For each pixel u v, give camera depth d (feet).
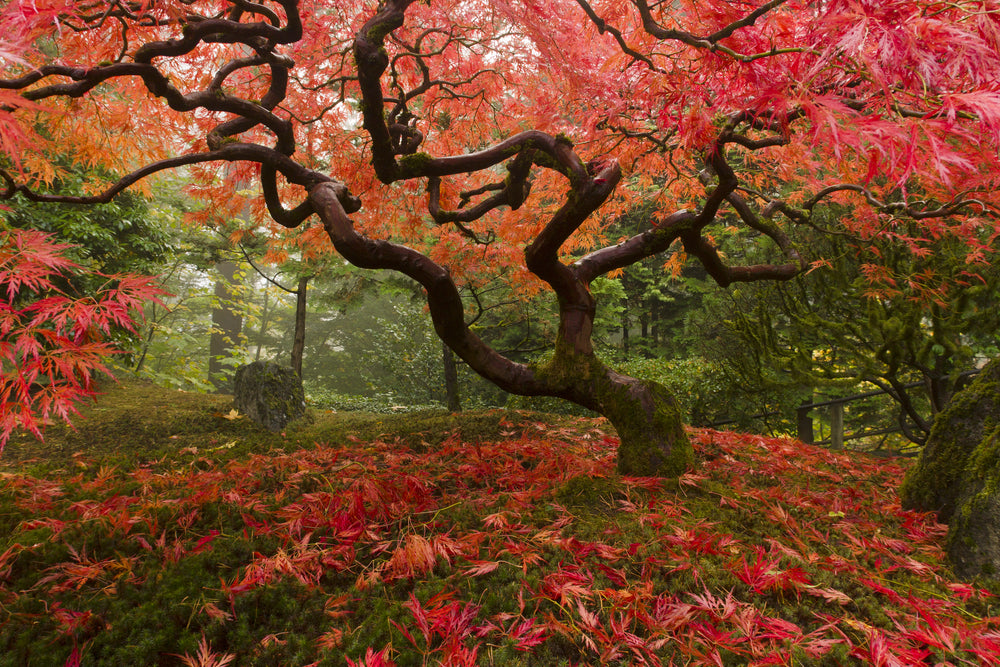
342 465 10.22
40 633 5.07
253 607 5.31
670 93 6.29
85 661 4.63
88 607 5.37
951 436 7.22
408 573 5.68
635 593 5.00
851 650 4.34
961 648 4.43
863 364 13.69
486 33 9.79
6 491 9.37
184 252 26.91
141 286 4.82
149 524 7.19
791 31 4.79
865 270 11.26
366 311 49.29
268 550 6.43
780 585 5.21
